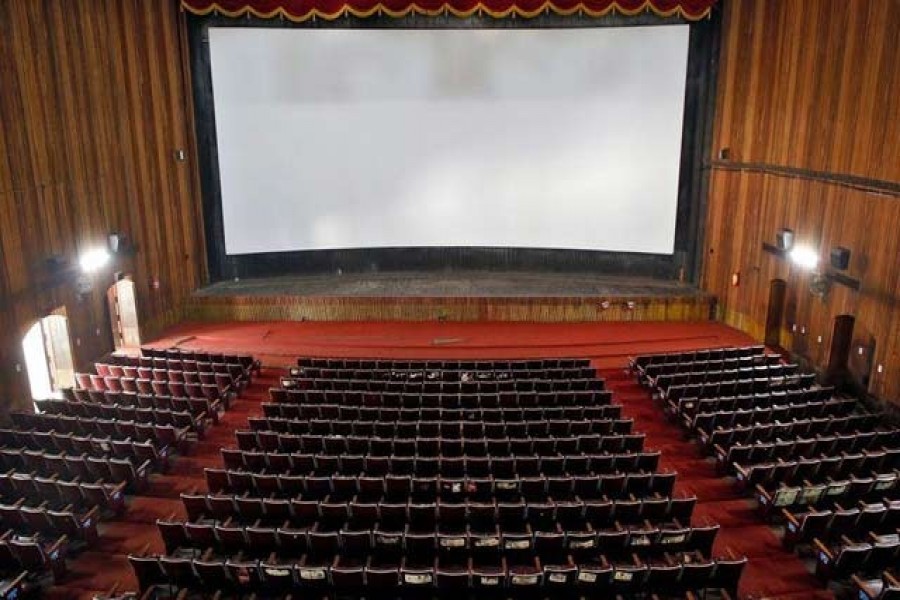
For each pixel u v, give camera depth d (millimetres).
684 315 15680
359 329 15305
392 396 10508
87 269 12414
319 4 14641
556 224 17047
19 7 10672
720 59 14977
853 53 11086
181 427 9797
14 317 10609
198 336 14797
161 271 14898
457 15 15234
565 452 8922
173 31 14875
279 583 6359
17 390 10719
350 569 6234
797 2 12523
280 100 16156
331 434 9469
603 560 6660
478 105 16500
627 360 13500
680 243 16531
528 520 7402
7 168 10422
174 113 15008
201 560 6789
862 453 8406
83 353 12523
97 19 12586
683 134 15867
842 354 11875
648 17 15430
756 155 14047
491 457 8414
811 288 12273
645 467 8531
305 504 7336
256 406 11406
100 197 12766
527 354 13930
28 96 10883
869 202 10852
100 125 12734
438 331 15148
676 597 6426
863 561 6527
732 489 8602
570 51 15977
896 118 10180
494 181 16938
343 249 17312
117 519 8031
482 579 6246
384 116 16531
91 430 9352
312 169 16672
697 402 10117
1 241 10305
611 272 17172
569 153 16562
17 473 8430
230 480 8016
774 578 6875
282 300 15727
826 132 11867
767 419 9664
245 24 15570
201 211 16250
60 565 6906
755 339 14391
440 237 17359
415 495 7926
